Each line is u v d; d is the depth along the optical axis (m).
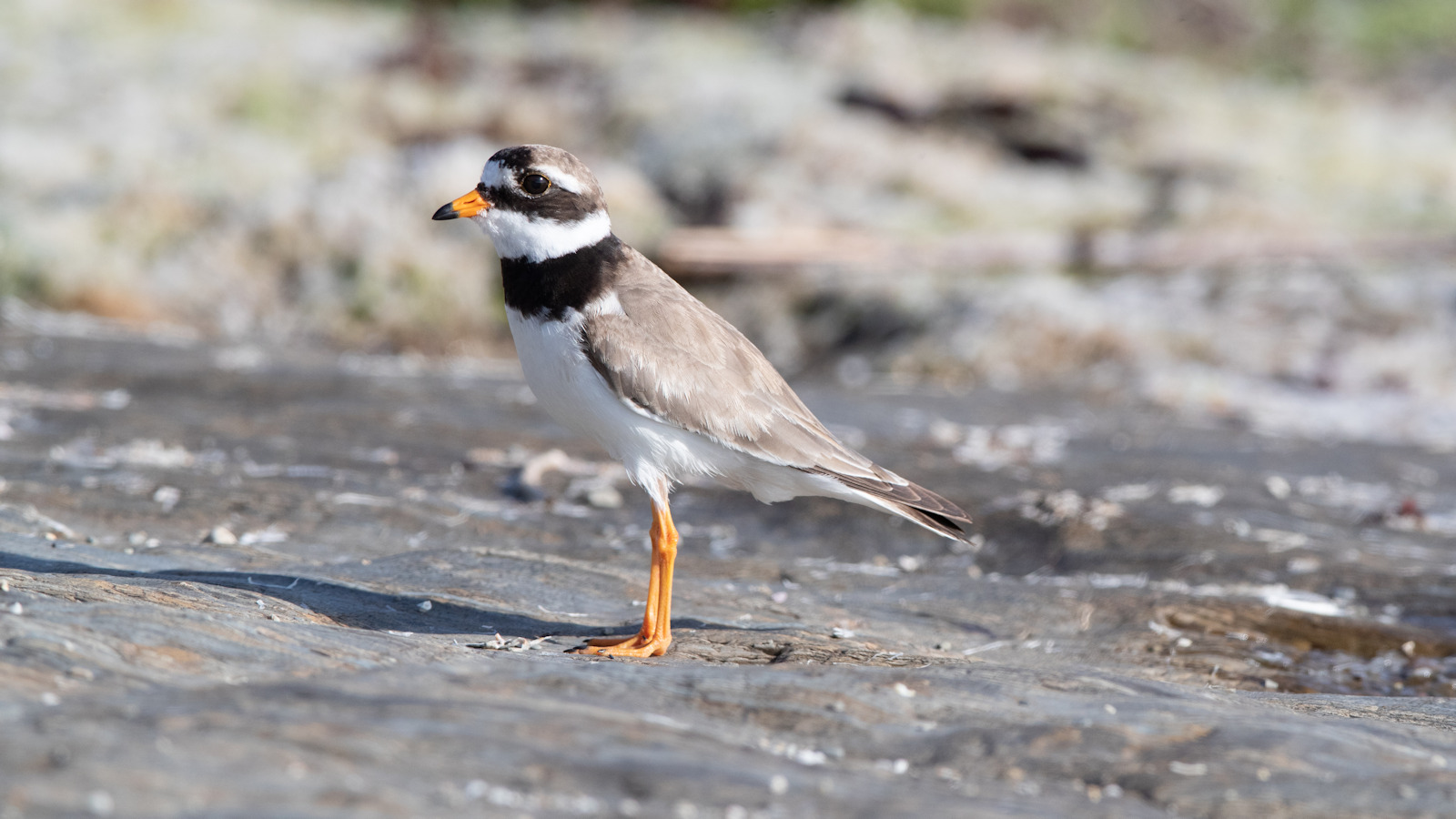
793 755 5.17
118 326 20.11
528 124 27.22
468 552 9.02
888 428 15.41
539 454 12.68
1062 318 20.56
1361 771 5.31
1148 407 17.66
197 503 10.00
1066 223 24.28
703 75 29.45
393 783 4.35
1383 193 26.09
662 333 7.72
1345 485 13.56
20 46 28.55
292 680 5.44
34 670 5.11
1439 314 20.20
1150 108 29.80
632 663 6.30
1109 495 12.33
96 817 3.89
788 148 26.03
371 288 22.14
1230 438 15.80
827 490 8.00
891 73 29.55
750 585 9.21
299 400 14.64
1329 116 31.98
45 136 24.77
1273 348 19.52
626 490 11.72
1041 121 27.98
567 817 4.27
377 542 9.57
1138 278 22.11
